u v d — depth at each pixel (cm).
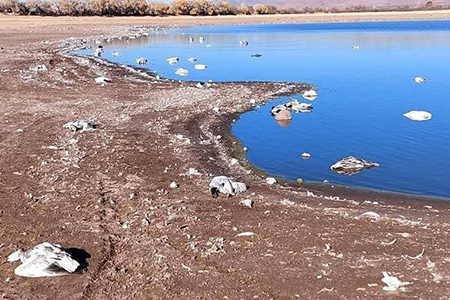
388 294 779
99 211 1118
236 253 923
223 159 1617
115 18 10344
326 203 1226
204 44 5638
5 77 2931
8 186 1274
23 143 1661
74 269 856
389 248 938
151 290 807
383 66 3706
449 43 5309
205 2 12719
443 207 1228
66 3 10375
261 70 3631
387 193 1336
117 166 1448
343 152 1700
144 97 2516
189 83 3002
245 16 12838
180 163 1519
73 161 1482
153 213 1109
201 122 2067
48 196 1207
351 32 7350
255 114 2241
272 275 845
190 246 950
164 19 10831
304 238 984
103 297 789
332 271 854
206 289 807
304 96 2616
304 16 12938
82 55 4425
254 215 1109
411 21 10569
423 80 2998
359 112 2267
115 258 912
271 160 1623
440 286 798
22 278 838
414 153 1673
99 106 2278
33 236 996
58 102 2347
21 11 10056
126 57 4378
